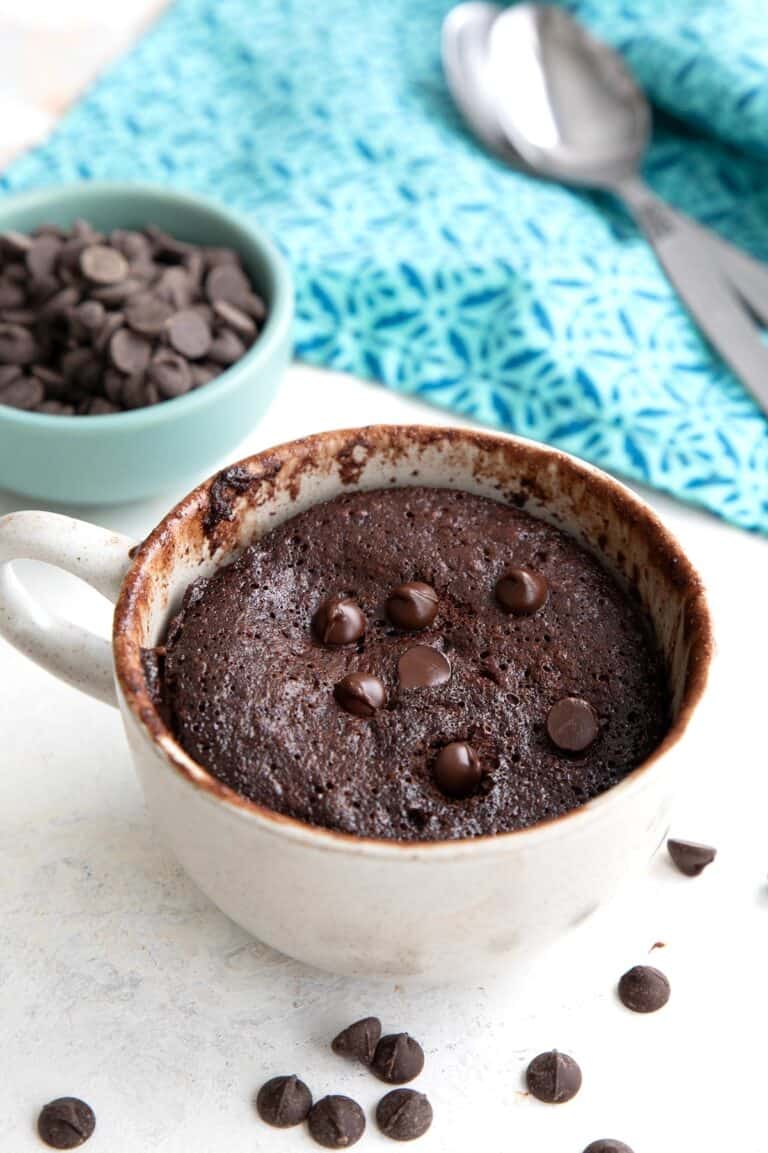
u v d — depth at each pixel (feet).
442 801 1.20
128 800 1.38
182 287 1.64
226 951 1.30
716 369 1.71
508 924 1.16
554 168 1.92
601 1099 1.23
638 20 2.01
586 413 1.66
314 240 1.80
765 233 1.91
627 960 1.30
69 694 1.44
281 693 1.23
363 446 1.33
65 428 1.50
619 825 1.14
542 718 1.24
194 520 1.28
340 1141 1.20
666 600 1.26
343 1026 1.26
